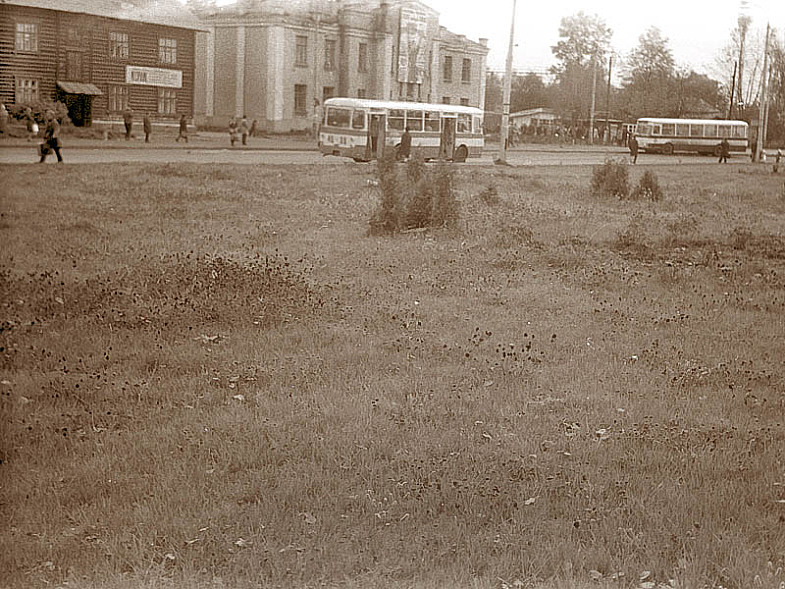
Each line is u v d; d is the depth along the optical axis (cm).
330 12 5172
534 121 5606
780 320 1158
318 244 1588
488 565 509
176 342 961
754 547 536
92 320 1024
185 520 558
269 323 1050
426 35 5212
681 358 964
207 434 698
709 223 2095
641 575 497
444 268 1422
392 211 1720
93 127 3400
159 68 3566
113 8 3234
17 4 3075
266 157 3475
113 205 1850
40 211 1705
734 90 5331
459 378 866
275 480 615
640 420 761
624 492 605
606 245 1716
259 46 5006
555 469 645
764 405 813
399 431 714
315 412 752
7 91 3114
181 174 2428
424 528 554
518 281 1345
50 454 657
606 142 5497
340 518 564
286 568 501
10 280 1162
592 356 960
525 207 2203
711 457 672
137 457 652
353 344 979
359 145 3572
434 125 3825
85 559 512
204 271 1251
